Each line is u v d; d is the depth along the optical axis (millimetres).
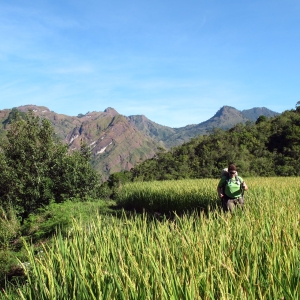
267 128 71562
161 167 65250
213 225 5887
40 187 18062
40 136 19438
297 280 3607
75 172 19875
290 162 53531
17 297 4648
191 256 4223
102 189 24031
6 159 18078
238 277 3666
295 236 4922
